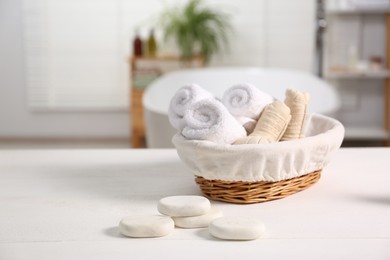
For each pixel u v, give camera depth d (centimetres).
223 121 132
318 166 139
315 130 164
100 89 574
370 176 155
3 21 571
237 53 569
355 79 562
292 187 138
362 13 550
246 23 564
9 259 103
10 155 183
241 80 477
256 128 141
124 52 568
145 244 109
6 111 582
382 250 105
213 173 130
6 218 125
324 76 550
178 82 470
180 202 120
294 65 569
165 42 548
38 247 108
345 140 559
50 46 568
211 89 477
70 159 177
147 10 563
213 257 103
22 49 575
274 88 473
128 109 579
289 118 142
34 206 133
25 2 561
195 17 531
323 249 106
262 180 129
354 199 135
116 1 562
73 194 142
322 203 133
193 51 559
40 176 158
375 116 568
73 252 106
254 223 112
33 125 585
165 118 366
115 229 118
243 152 125
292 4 561
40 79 573
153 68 546
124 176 157
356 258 102
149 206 132
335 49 555
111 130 585
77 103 576
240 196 131
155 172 160
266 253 104
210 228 113
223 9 561
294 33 565
